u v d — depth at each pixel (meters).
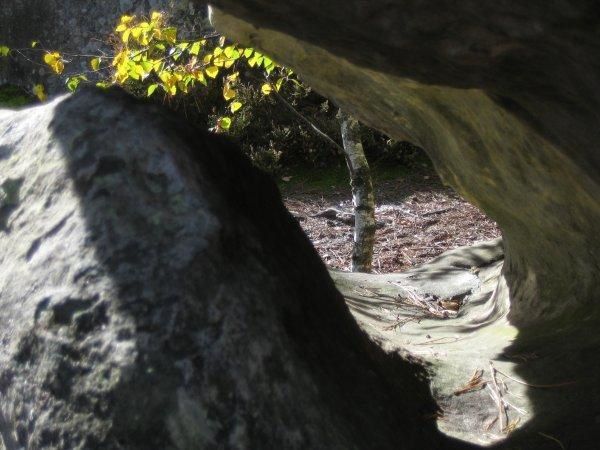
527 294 3.65
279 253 2.10
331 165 9.01
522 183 2.69
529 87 1.71
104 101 2.08
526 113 1.88
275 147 8.97
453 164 3.09
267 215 2.21
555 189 2.54
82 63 9.95
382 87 2.80
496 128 2.41
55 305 1.86
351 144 6.07
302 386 1.84
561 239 2.97
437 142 3.03
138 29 5.07
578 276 3.12
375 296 4.46
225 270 1.86
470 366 3.04
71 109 2.10
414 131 3.11
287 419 1.79
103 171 1.98
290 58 2.94
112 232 1.90
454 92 2.39
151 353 1.75
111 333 1.79
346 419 1.89
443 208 7.81
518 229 3.28
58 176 2.03
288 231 2.28
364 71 2.72
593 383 2.76
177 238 1.87
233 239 1.92
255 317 1.85
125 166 1.97
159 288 1.82
